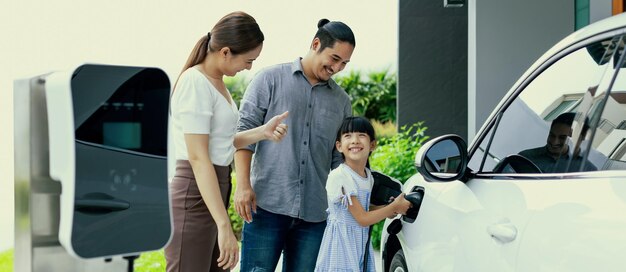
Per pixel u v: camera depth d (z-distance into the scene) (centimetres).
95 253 201
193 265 314
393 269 405
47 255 214
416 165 306
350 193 360
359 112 1936
